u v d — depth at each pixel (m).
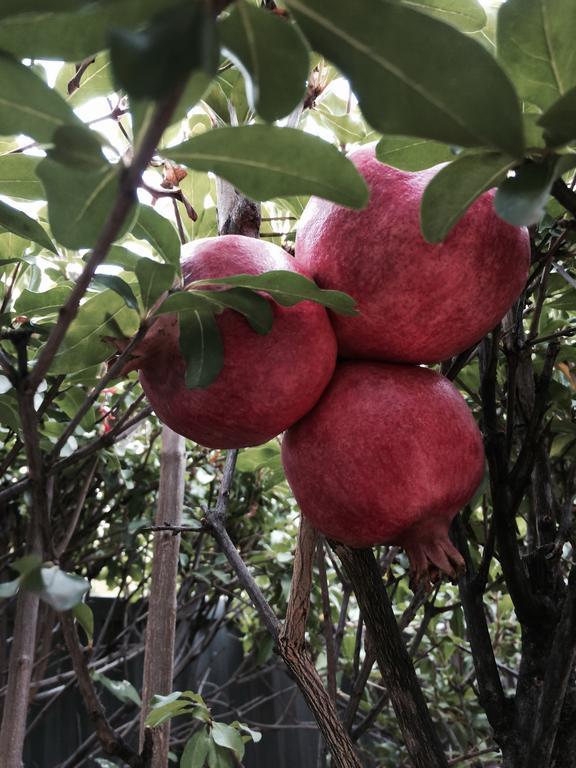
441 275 0.24
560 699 0.26
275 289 0.23
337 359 0.27
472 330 0.26
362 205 0.17
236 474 0.78
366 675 0.41
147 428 0.86
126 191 0.12
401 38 0.13
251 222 0.33
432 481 0.24
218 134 0.16
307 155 0.16
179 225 0.38
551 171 0.18
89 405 0.21
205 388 0.23
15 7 0.13
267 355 0.24
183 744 0.99
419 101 0.14
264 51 0.14
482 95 0.14
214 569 0.81
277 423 0.25
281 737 1.16
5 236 0.35
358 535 0.25
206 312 0.23
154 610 0.45
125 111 0.32
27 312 0.32
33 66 0.33
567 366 0.47
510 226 0.25
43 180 0.16
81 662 0.27
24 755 1.00
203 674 1.14
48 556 0.18
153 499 0.87
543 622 0.31
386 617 0.30
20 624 0.34
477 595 0.33
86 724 1.02
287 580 0.75
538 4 0.19
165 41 0.10
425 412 0.25
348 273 0.25
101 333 0.26
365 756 1.00
